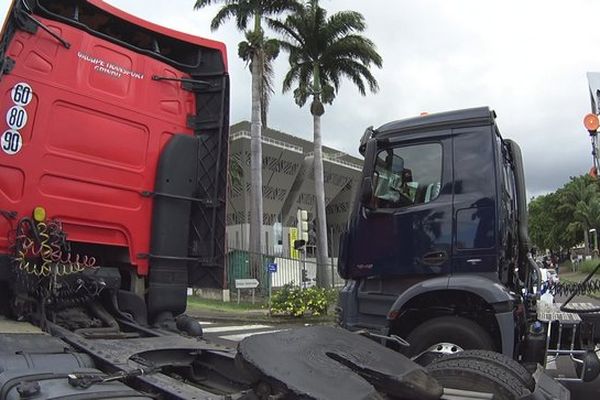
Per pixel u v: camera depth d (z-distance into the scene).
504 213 5.59
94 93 4.39
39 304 3.87
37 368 2.84
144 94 4.78
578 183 69.94
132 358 3.25
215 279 4.95
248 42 25.05
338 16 28.59
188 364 3.70
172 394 2.69
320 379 2.42
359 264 6.05
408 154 6.00
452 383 3.05
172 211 4.84
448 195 5.71
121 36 4.89
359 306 6.09
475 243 5.51
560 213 72.19
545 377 3.64
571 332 5.91
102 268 4.41
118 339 3.84
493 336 5.43
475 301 5.50
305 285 19.66
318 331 3.09
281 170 51.44
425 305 5.68
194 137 5.09
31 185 3.98
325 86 28.55
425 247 5.71
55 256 3.95
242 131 45.31
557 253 72.62
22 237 3.84
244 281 19.48
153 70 4.88
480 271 5.46
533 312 6.14
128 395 2.48
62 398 2.35
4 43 3.74
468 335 5.32
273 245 42.91
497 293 5.21
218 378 3.62
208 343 3.96
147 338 3.95
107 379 2.65
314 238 21.75
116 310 4.39
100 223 4.40
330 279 23.19
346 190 58.97
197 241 5.07
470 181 5.64
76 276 4.14
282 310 16.39
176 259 4.86
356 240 6.10
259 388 2.46
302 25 28.50
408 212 5.85
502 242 5.45
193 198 5.05
